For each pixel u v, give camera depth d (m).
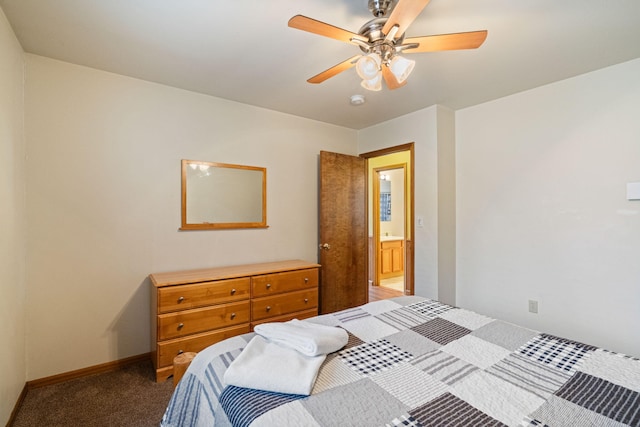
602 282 2.38
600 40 1.96
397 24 1.36
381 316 1.75
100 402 1.99
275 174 3.33
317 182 3.68
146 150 2.58
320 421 0.88
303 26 1.38
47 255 2.19
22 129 2.07
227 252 3.00
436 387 1.05
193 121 2.80
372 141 3.87
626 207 2.27
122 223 2.47
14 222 1.89
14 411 1.82
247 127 3.12
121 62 2.26
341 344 1.33
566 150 2.55
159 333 2.23
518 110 2.84
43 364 2.17
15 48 1.91
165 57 2.18
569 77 2.51
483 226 3.11
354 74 2.44
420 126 3.27
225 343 1.42
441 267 3.14
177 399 1.31
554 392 1.01
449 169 3.26
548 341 1.41
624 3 1.59
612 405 0.94
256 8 1.65
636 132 2.22
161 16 1.72
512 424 0.86
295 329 1.36
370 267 5.35
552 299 2.65
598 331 2.40
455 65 2.29
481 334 1.50
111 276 2.43
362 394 1.01
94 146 2.36
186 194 2.75
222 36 1.92
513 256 2.89
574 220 2.52
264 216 3.23
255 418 0.90
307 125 3.58
